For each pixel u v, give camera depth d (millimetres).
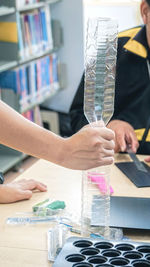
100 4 4496
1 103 1121
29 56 4051
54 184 1524
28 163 4117
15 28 3748
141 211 1266
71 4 4500
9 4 3697
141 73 2145
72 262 936
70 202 1373
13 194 1388
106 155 1087
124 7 4434
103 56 1035
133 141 1848
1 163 3740
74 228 1194
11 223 1249
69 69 4688
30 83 4109
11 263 1044
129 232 1187
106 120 1097
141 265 931
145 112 2129
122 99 2191
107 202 1129
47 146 1104
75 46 4609
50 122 4586
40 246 1122
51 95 4500
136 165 1684
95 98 1068
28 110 4180
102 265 922
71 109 2168
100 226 1134
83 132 1072
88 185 1121
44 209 1292
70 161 1100
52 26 4516
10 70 3816
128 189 1479
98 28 1018
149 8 1742
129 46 2105
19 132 1107
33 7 4020
